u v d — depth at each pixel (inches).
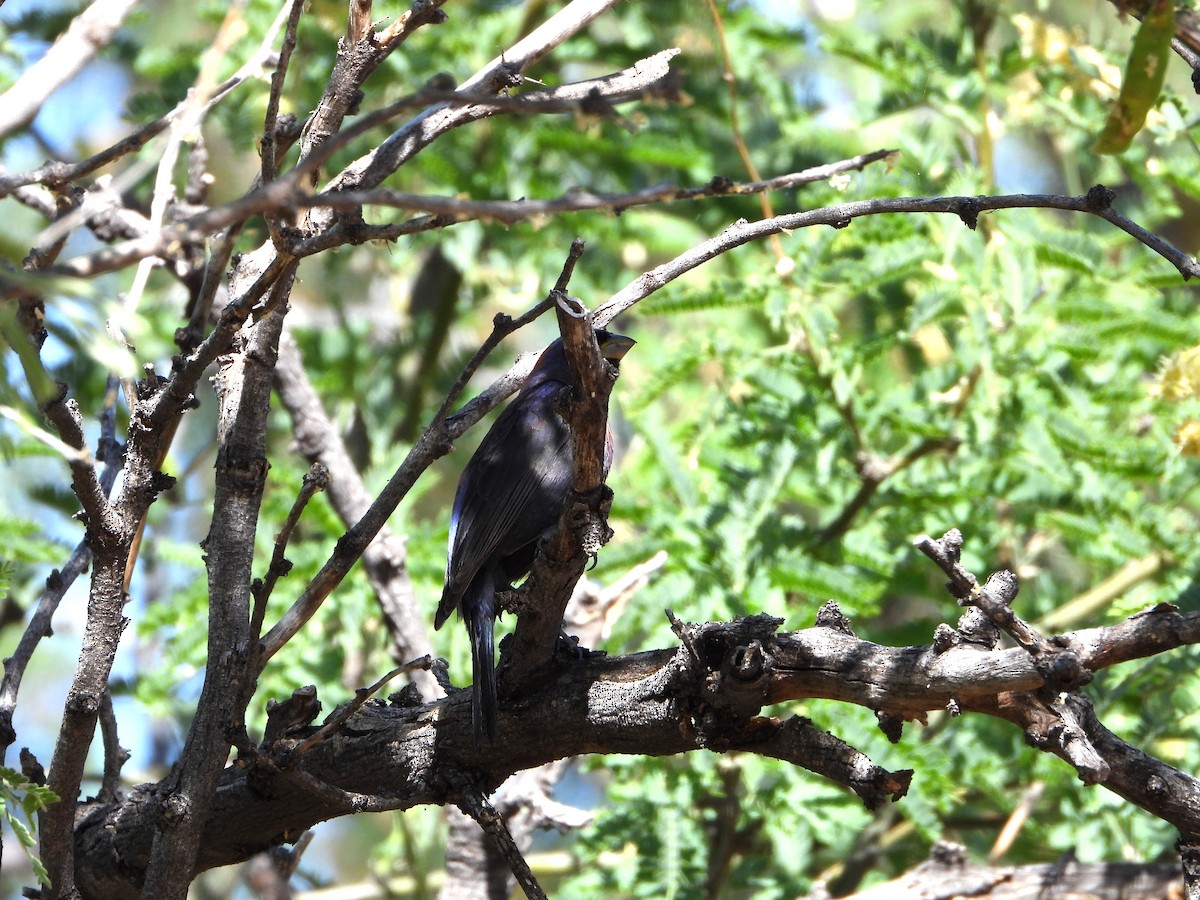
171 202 283.7
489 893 385.4
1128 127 203.5
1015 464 426.6
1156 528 410.3
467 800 246.8
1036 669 197.0
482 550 334.3
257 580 220.1
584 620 383.9
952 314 448.8
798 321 422.6
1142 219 469.4
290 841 267.6
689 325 584.7
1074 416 415.2
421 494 465.1
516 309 503.8
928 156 446.9
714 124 538.6
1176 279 423.2
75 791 244.2
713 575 393.4
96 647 240.1
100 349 150.6
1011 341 425.7
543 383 366.0
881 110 455.2
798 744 227.6
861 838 472.4
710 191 188.4
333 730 223.8
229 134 470.0
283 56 210.1
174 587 525.7
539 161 506.9
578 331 201.8
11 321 181.0
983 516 438.6
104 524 237.8
